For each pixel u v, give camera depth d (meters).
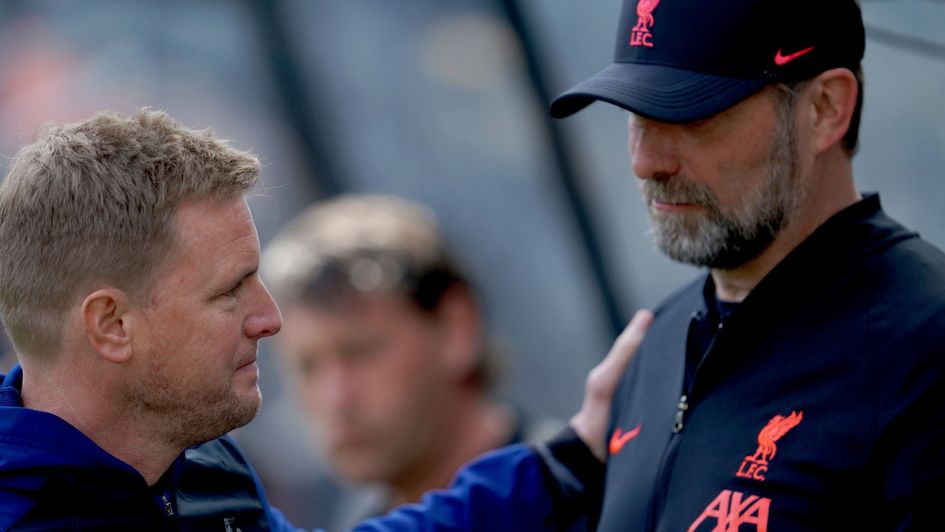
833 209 6.62
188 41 19.52
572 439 8.08
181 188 6.06
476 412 10.86
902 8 8.54
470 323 10.94
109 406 6.17
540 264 18.19
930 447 5.74
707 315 6.95
